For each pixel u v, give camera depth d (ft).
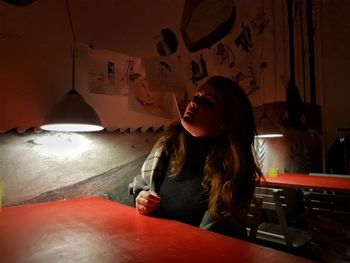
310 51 12.10
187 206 3.65
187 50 6.70
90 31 4.94
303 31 11.74
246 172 3.57
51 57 4.46
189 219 3.65
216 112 3.60
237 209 3.51
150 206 3.51
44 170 4.28
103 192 4.95
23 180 4.08
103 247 2.45
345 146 10.79
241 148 3.57
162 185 3.92
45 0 4.41
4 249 2.38
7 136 3.95
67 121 3.64
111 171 5.07
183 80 6.54
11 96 4.04
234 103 3.62
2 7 4.00
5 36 4.01
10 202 3.96
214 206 3.47
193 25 6.91
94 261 2.15
